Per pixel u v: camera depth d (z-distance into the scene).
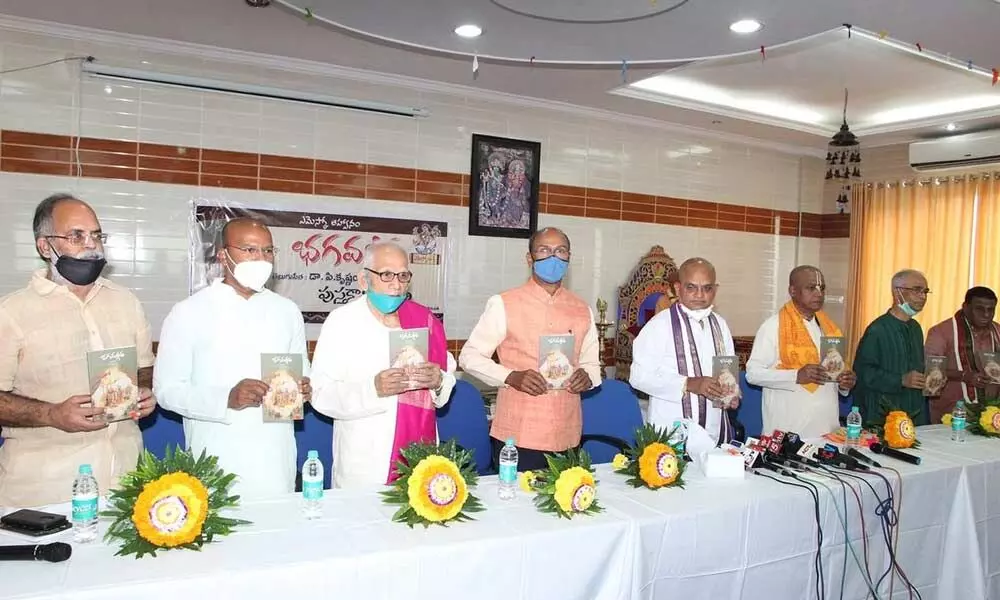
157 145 4.12
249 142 4.36
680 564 2.16
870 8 2.97
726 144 6.27
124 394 1.97
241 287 2.37
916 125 5.54
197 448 2.28
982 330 4.37
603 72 4.44
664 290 5.76
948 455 3.01
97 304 2.22
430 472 1.96
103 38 3.93
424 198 4.91
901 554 2.70
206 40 4.02
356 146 4.67
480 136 5.06
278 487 2.32
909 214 6.18
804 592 2.45
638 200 5.81
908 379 3.67
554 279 2.82
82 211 2.10
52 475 2.08
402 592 1.76
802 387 3.49
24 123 3.82
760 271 6.56
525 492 2.28
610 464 2.69
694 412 3.01
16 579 1.53
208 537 1.77
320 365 2.41
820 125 5.96
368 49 4.11
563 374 2.61
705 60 4.01
